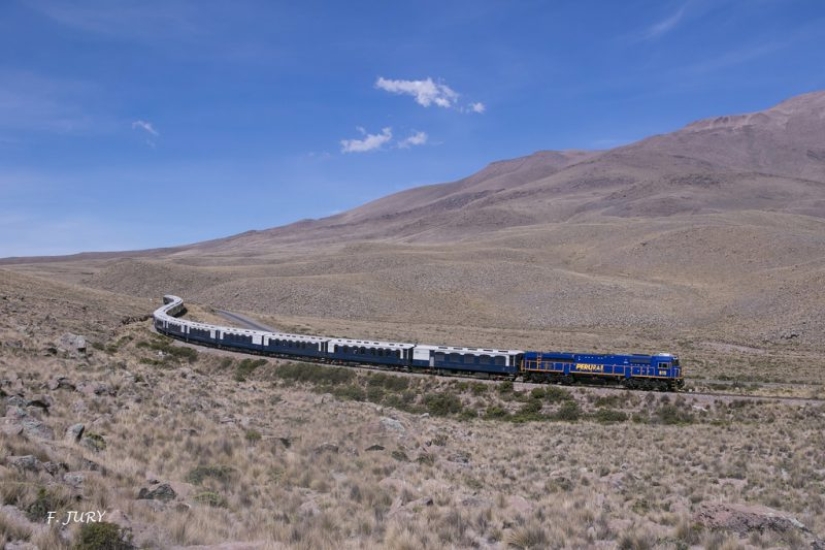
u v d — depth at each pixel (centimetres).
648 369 5725
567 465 3359
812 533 1936
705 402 5212
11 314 6569
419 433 3903
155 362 6425
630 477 3041
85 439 2188
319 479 2298
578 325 13700
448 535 1730
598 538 1872
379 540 1672
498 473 3020
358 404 4844
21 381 3092
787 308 12269
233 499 1883
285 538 1571
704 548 1764
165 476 2041
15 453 1734
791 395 5659
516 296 16162
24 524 1291
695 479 3056
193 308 12394
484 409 5603
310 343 7119
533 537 1762
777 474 3116
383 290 16375
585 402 5500
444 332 11469
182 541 1417
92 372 3828
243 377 6788
